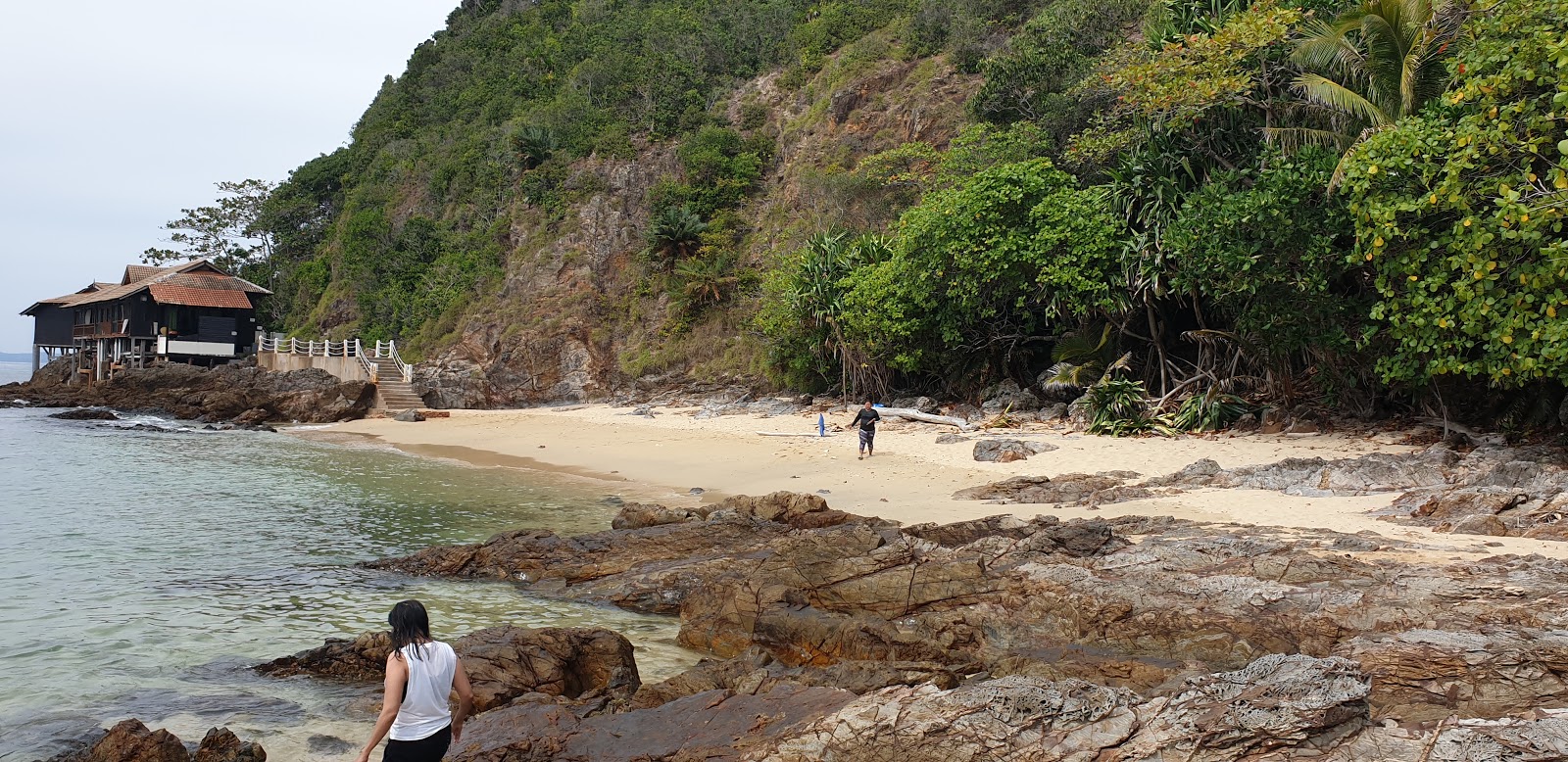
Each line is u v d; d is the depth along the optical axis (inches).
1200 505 563.8
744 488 754.2
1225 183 849.5
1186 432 888.9
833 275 1355.8
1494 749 187.0
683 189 1957.4
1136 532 495.5
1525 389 741.3
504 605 435.8
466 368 1804.9
